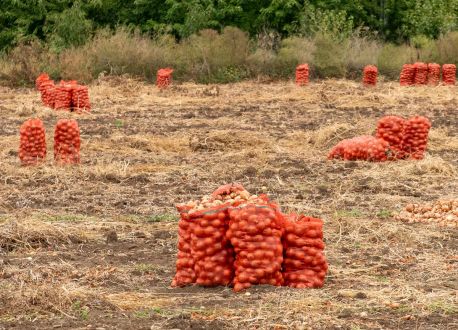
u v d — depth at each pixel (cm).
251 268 1447
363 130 3105
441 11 6706
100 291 1466
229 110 4059
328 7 6675
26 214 1998
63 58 5359
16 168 2514
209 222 1458
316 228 1477
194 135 3075
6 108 4078
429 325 1293
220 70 5541
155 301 1402
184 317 1321
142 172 2542
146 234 1852
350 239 1819
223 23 6619
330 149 2958
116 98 4488
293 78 5581
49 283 1501
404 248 1753
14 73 5250
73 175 2455
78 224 1914
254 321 1300
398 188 2328
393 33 7162
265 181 2427
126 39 5638
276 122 3638
